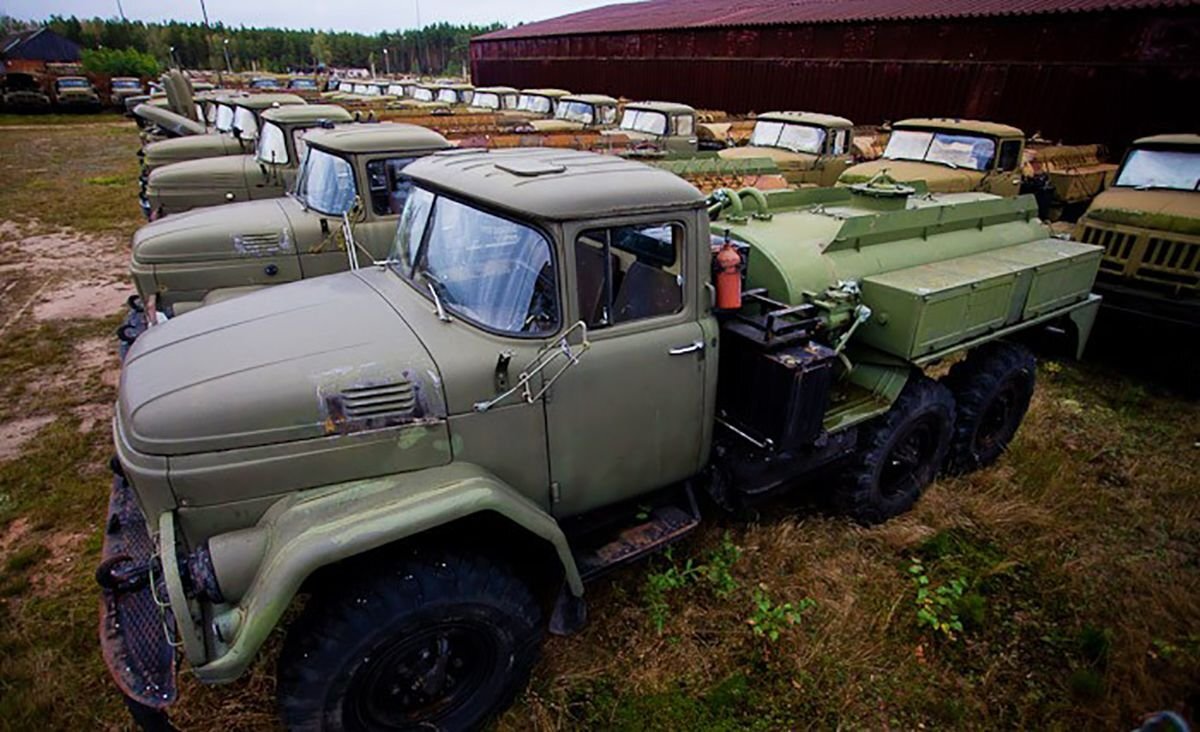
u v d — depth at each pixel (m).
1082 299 4.73
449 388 2.56
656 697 2.92
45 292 7.92
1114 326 6.34
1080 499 4.28
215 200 7.54
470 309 2.74
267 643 3.06
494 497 2.49
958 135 9.55
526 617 2.69
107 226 11.07
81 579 3.52
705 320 3.10
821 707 2.90
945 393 4.05
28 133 22.48
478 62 30.38
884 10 15.55
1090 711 2.89
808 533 3.90
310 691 2.33
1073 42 11.95
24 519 3.99
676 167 8.11
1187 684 3.00
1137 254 6.11
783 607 3.28
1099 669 3.10
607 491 3.10
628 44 21.42
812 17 16.39
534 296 2.66
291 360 2.51
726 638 3.22
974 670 3.11
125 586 2.41
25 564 3.60
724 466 3.49
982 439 4.73
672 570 3.46
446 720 2.67
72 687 2.90
